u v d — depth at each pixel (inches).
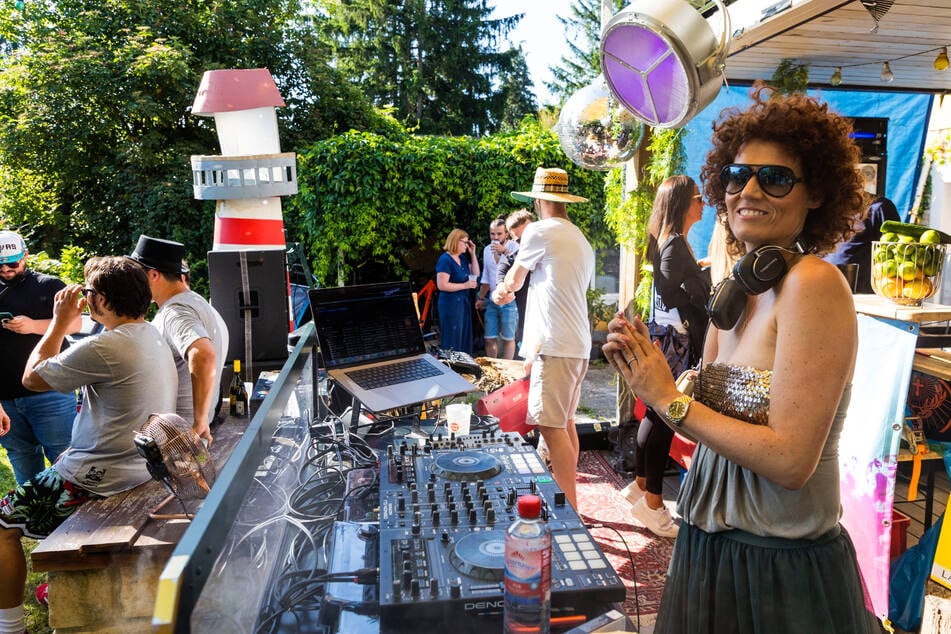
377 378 88.4
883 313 89.9
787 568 44.9
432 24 1009.5
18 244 133.0
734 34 112.4
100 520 85.1
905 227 90.0
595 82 102.1
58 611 79.5
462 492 59.8
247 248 128.3
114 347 93.0
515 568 41.9
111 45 474.9
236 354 134.8
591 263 122.6
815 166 44.5
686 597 50.7
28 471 141.7
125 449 94.6
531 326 122.2
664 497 145.0
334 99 533.0
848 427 96.9
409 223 319.9
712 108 152.0
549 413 119.0
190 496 79.3
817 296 41.5
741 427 43.1
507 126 1143.6
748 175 44.9
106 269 95.6
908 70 145.5
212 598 31.9
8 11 470.0
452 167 323.3
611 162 104.3
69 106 439.5
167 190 425.4
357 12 988.6
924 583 94.0
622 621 44.6
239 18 507.2
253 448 44.9
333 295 90.9
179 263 116.5
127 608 79.9
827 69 144.6
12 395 134.6
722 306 46.7
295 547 59.1
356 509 63.3
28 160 449.7
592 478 155.2
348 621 45.6
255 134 125.8
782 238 46.1
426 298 270.5
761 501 45.6
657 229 127.6
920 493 122.3
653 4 57.1
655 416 123.8
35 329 132.9
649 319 159.0
